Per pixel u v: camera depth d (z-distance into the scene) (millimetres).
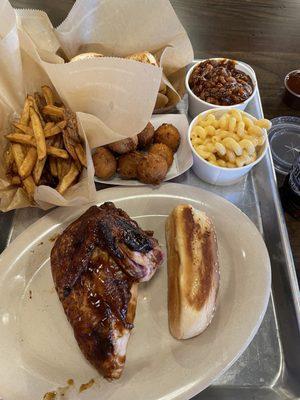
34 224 298
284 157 391
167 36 363
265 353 269
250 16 521
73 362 252
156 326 265
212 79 368
